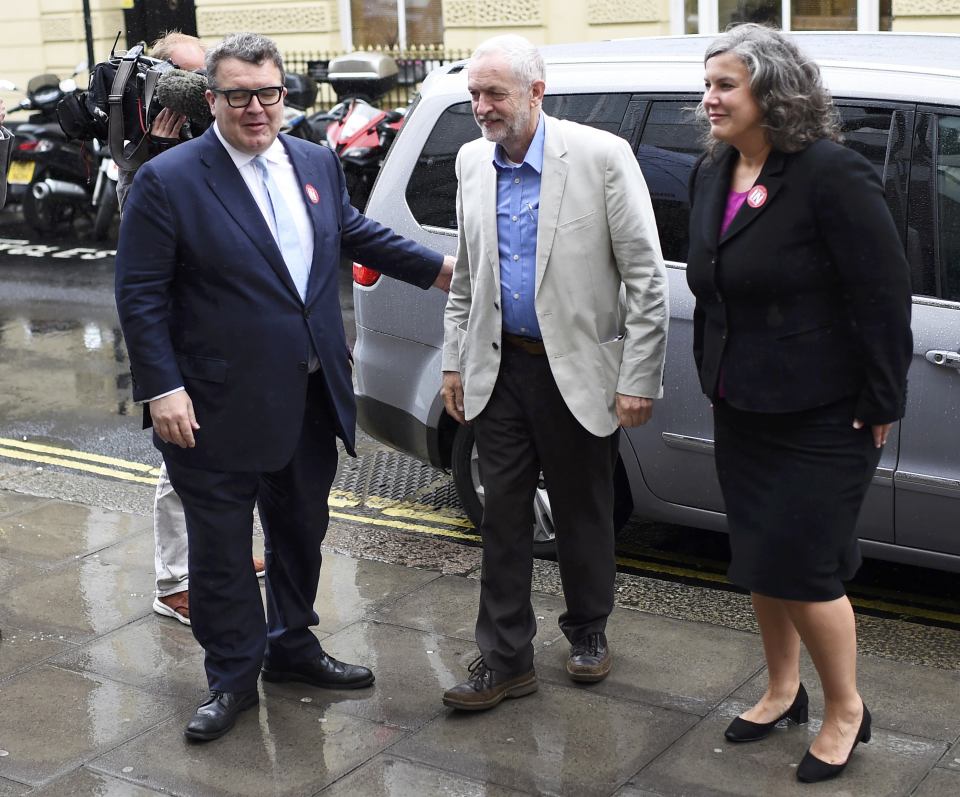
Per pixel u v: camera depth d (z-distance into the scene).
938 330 3.99
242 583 3.62
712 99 3.05
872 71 4.18
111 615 4.39
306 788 3.33
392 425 5.08
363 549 5.00
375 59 13.34
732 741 3.50
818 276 3.06
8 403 7.42
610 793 3.27
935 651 4.11
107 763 3.47
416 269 3.88
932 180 4.03
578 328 3.60
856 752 3.43
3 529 5.22
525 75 3.44
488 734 3.57
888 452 4.12
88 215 13.70
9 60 18.53
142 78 4.15
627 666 3.95
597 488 3.77
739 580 3.28
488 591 3.73
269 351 3.50
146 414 3.56
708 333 3.30
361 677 3.85
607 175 3.55
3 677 3.96
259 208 3.50
